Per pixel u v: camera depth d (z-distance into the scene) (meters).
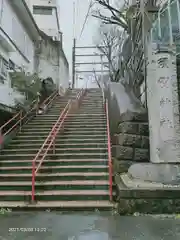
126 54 14.09
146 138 8.43
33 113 12.95
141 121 8.63
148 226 4.89
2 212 5.93
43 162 8.38
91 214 5.75
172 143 7.15
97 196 6.56
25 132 11.09
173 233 4.52
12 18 14.42
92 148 9.37
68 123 11.71
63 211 6.02
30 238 4.32
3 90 10.91
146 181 6.62
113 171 8.08
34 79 13.73
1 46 12.34
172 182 6.41
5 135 10.17
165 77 7.44
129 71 12.84
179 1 7.54
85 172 7.93
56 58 21.66
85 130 11.05
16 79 12.76
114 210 5.92
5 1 13.21
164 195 5.72
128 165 8.18
